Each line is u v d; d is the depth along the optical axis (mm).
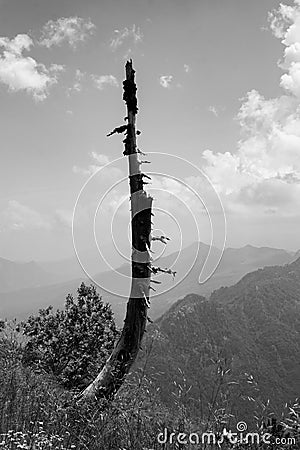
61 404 8406
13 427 6582
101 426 7164
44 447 6047
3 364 11500
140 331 12852
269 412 5809
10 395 8102
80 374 17094
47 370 15945
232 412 5879
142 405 6910
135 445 6430
